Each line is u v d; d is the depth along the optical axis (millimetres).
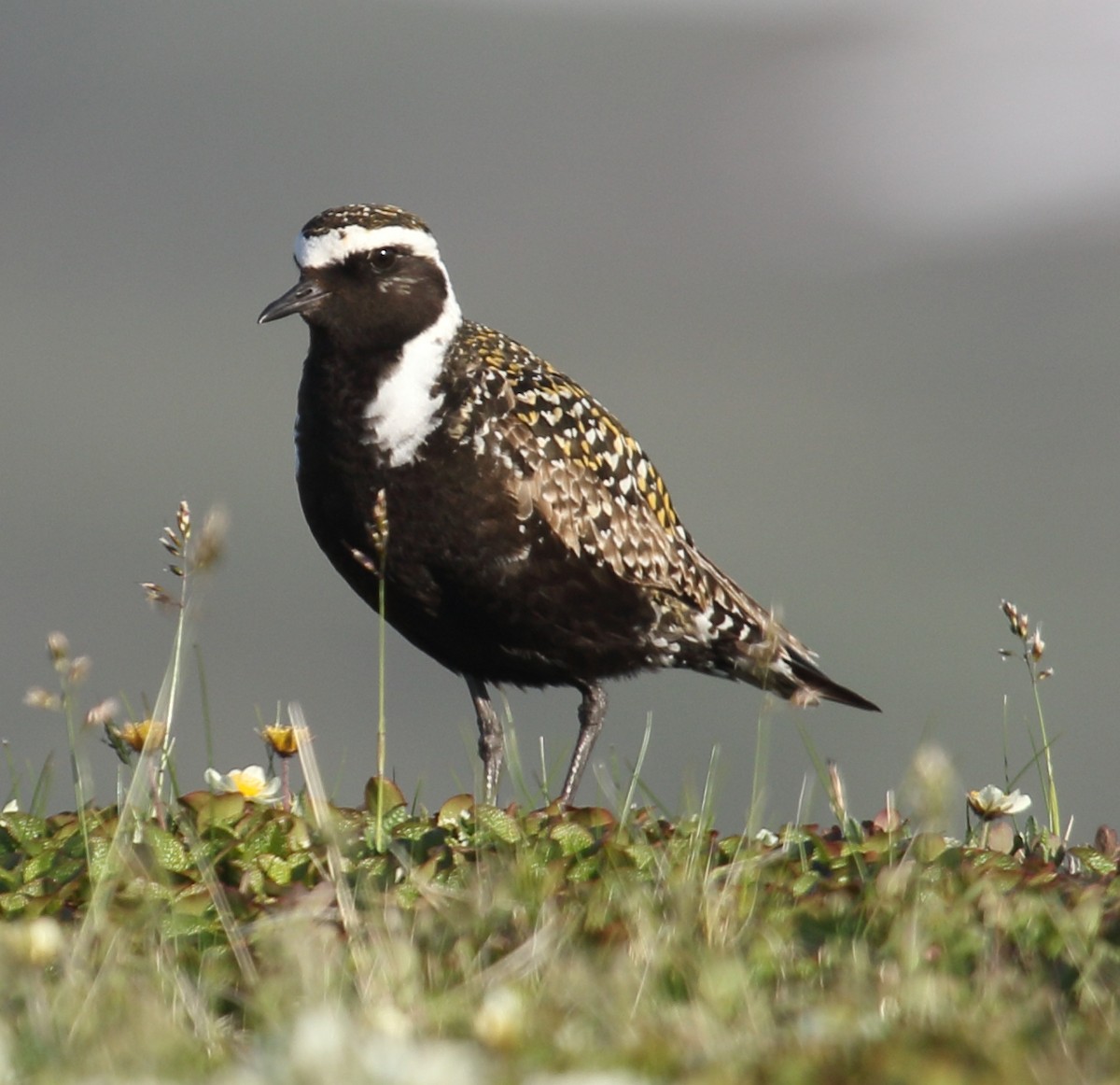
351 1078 5113
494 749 11055
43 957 6305
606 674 11117
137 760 8406
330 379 10398
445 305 10570
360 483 10383
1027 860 8180
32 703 8023
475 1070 5277
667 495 11375
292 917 6965
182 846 7906
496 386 10477
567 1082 5230
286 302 10281
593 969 6516
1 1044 5539
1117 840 8898
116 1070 5508
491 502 10367
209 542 8211
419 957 6754
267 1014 6070
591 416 10883
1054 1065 5430
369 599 10812
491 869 7730
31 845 8117
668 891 7266
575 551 10633
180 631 8297
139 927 7039
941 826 8148
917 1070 5305
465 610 10633
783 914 7203
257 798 8664
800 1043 5617
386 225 10383
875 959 6832
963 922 7117
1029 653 9445
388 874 7809
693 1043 5652
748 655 11500
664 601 11047
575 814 8594
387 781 8672
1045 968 6750
